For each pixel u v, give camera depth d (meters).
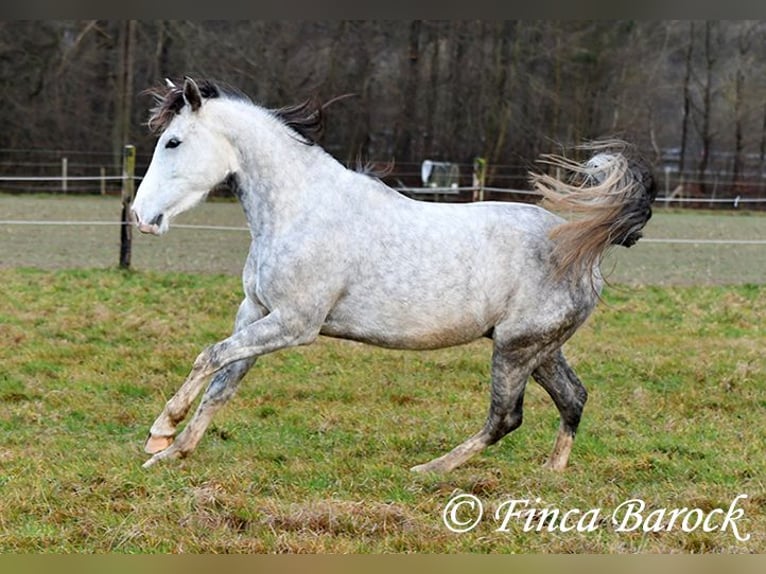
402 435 7.47
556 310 6.45
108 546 5.23
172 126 6.36
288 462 6.77
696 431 7.84
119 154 36.91
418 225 6.33
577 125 36.31
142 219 6.28
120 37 37.06
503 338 6.46
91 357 9.83
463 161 38.00
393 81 37.91
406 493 6.13
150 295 13.20
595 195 6.40
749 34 38.22
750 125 41.16
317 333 6.35
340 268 6.24
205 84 6.48
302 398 8.67
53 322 11.27
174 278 14.51
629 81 36.53
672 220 26.75
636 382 9.43
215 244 19.69
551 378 6.74
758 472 6.77
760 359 10.52
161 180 6.33
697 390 9.14
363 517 5.57
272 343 6.26
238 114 6.39
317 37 35.91
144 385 8.80
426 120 38.34
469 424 7.88
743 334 12.17
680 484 6.52
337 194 6.35
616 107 36.47
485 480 6.29
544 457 7.11
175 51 36.78
